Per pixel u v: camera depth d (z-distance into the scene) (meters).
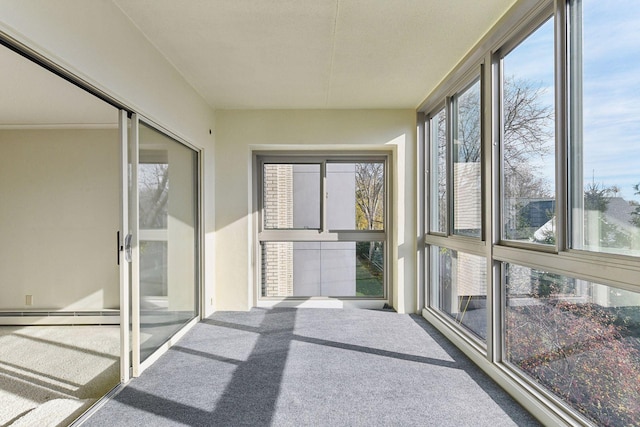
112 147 4.54
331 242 5.27
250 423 2.27
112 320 4.50
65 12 1.95
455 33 2.88
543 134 2.35
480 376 2.90
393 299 5.05
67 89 3.21
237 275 4.83
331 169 5.25
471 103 3.43
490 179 2.92
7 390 2.81
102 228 4.54
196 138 4.12
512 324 2.76
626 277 1.68
